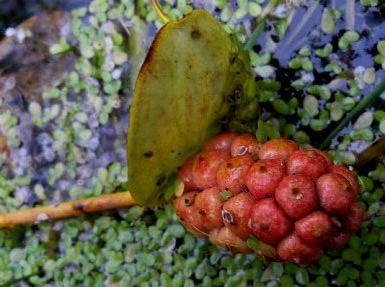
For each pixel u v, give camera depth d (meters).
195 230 0.18
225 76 0.17
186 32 0.16
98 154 0.22
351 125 0.20
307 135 0.20
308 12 0.21
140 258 0.21
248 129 0.18
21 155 0.23
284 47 0.21
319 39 0.20
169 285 0.21
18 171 0.23
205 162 0.17
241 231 0.16
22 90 0.23
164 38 0.15
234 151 0.17
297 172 0.15
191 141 0.17
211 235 0.17
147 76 0.15
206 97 0.17
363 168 0.20
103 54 0.22
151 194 0.18
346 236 0.16
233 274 0.20
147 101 0.16
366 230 0.19
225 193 0.16
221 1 0.21
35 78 0.23
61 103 0.23
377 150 0.19
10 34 0.23
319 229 0.15
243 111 0.18
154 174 0.17
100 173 0.22
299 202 0.15
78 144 0.22
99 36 0.23
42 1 0.23
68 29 0.23
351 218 0.15
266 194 0.15
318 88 0.20
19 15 0.23
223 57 0.17
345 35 0.20
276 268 0.20
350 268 0.19
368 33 0.20
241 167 0.16
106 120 0.22
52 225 0.22
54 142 0.23
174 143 0.17
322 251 0.16
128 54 0.22
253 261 0.20
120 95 0.22
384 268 0.19
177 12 0.22
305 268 0.19
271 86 0.20
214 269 0.20
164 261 0.21
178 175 0.18
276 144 0.16
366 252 0.19
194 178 0.17
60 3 0.23
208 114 0.17
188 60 0.16
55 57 0.23
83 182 0.22
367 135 0.20
